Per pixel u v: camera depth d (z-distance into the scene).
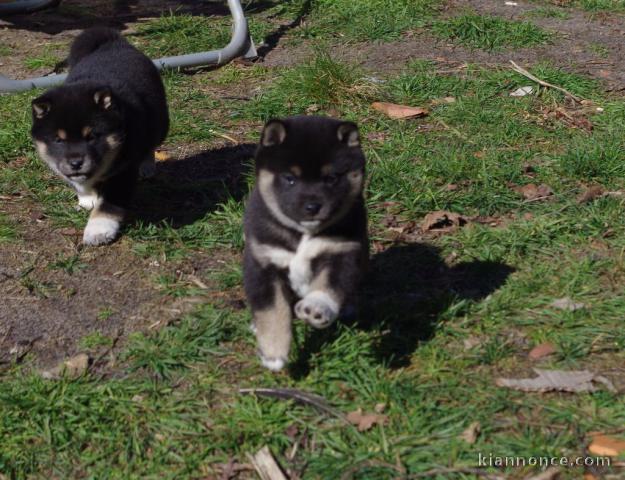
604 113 2.54
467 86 2.66
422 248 2.11
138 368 1.88
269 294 1.83
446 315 1.94
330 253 1.82
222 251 2.13
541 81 2.65
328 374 1.84
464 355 1.87
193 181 2.33
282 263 1.82
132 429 1.79
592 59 2.84
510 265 2.06
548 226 2.14
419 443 1.75
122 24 3.18
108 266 2.09
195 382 1.85
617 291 1.99
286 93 2.62
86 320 1.97
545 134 2.46
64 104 2.12
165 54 2.89
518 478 1.70
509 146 2.42
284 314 1.83
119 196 2.18
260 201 1.83
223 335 1.92
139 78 2.26
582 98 2.62
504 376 1.84
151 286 2.04
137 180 2.27
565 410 1.78
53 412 1.81
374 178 2.28
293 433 1.77
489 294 2.00
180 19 3.12
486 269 2.04
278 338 1.83
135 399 1.83
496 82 2.67
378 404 1.80
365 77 2.69
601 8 3.31
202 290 2.03
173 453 1.76
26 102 2.60
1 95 2.64
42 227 2.19
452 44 2.92
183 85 2.72
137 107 2.19
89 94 2.12
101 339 1.93
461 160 2.33
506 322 1.93
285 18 3.16
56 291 2.03
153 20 3.22
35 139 2.14
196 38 2.97
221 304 2.00
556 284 2.00
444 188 2.26
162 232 2.16
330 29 3.01
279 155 1.82
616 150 2.35
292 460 1.75
